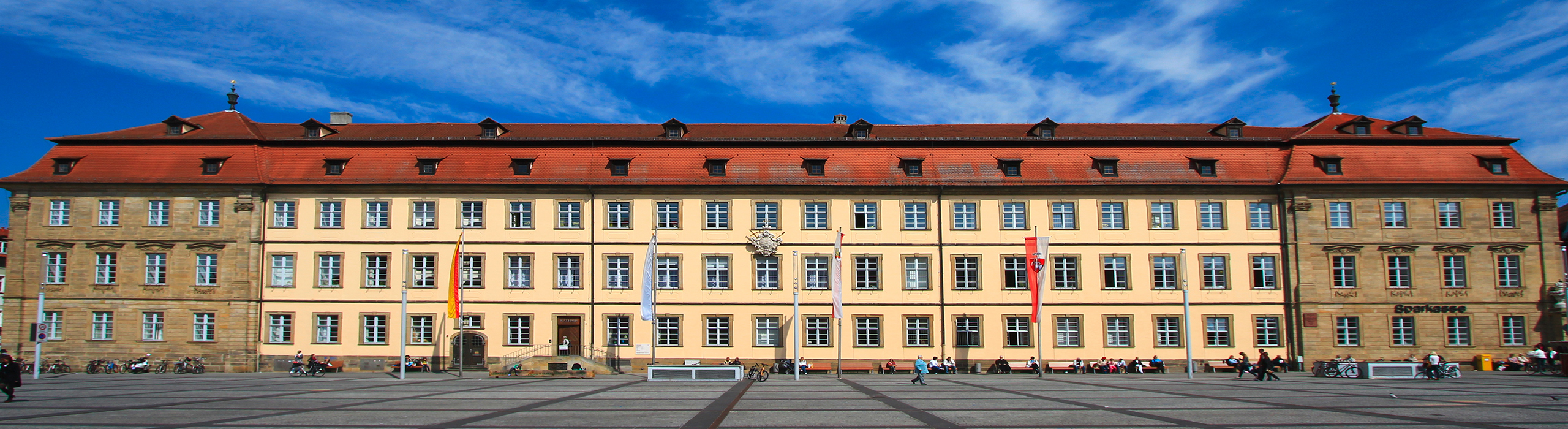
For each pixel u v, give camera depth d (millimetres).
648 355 51750
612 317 52125
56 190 51969
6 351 50531
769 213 53094
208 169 52344
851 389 36938
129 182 51594
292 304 51781
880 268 52562
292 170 52875
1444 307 52062
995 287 52500
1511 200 53094
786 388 37375
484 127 56000
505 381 42719
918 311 52344
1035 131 56719
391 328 51750
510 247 52375
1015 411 26188
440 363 51531
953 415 24938
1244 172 53562
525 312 52000
